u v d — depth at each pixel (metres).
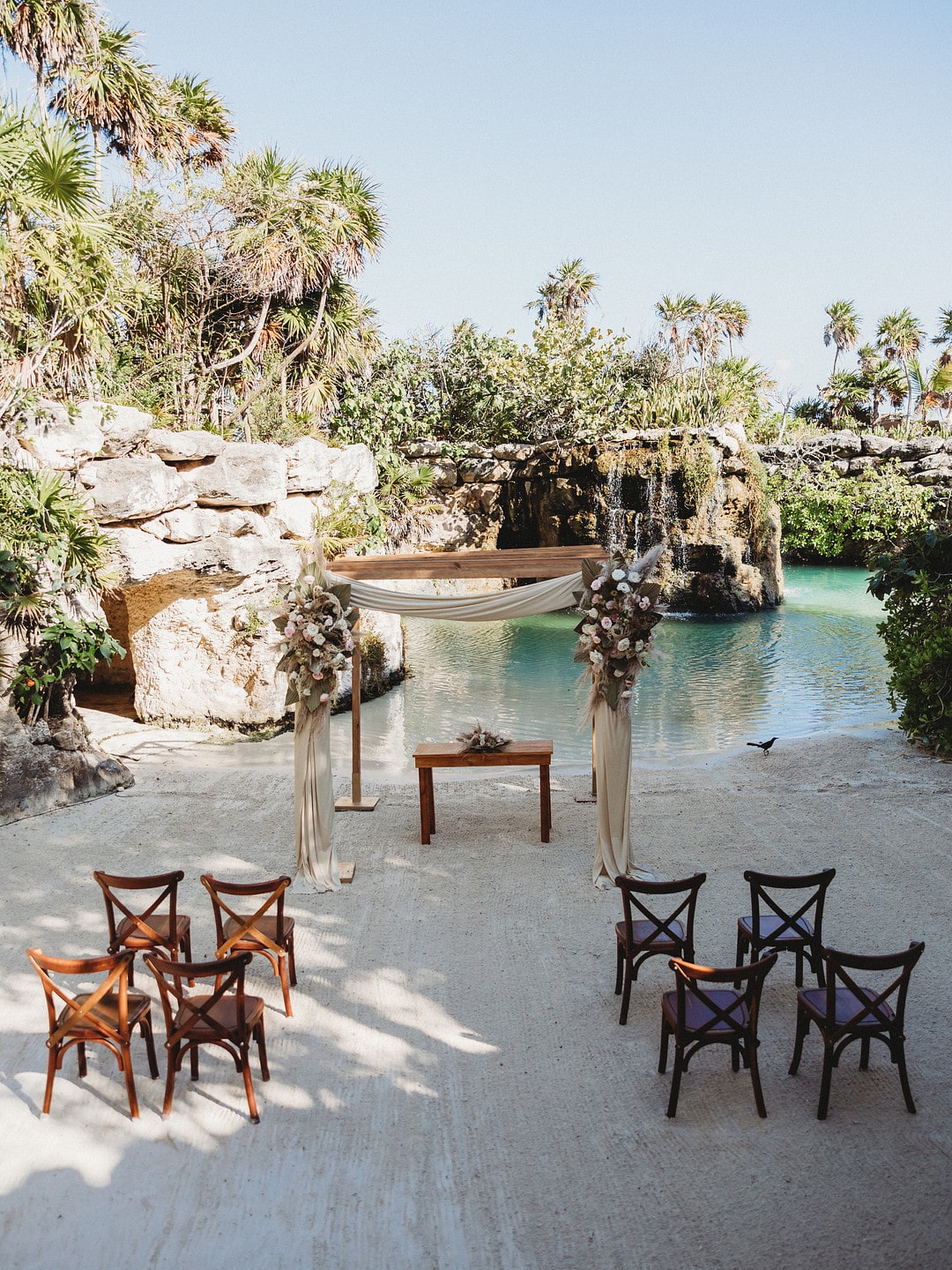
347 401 24.44
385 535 16.77
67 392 11.96
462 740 9.09
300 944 6.85
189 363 17.98
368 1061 5.38
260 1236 4.07
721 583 26.02
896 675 12.00
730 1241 3.99
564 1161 4.52
